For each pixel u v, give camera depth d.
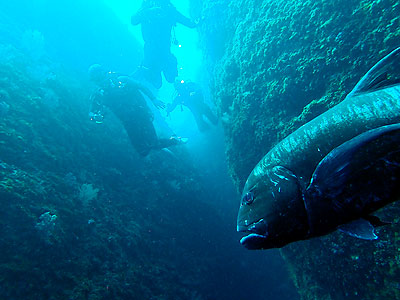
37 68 4.36
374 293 2.09
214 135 6.11
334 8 2.39
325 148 0.93
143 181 4.16
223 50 4.78
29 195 2.45
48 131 3.37
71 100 4.33
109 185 3.69
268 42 2.92
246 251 4.84
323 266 2.50
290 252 2.98
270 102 2.86
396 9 2.03
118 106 3.27
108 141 4.25
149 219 3.74
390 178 0.81
